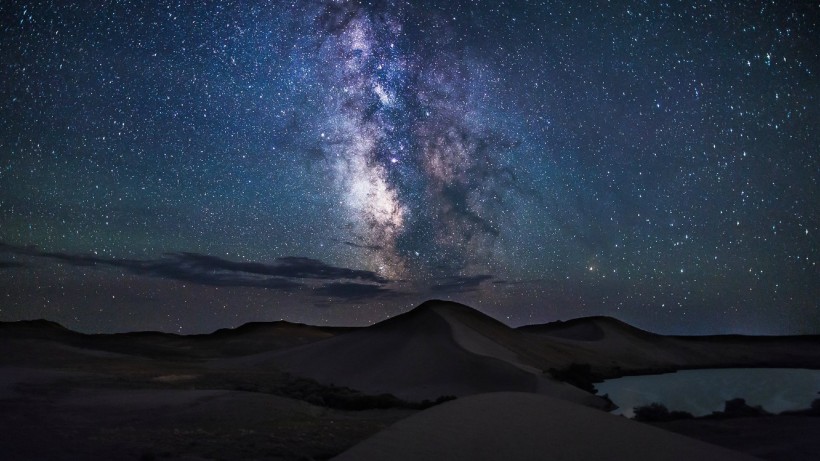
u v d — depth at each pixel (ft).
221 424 38.88
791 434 41.86
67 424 36.50
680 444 22.76
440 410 24.99
